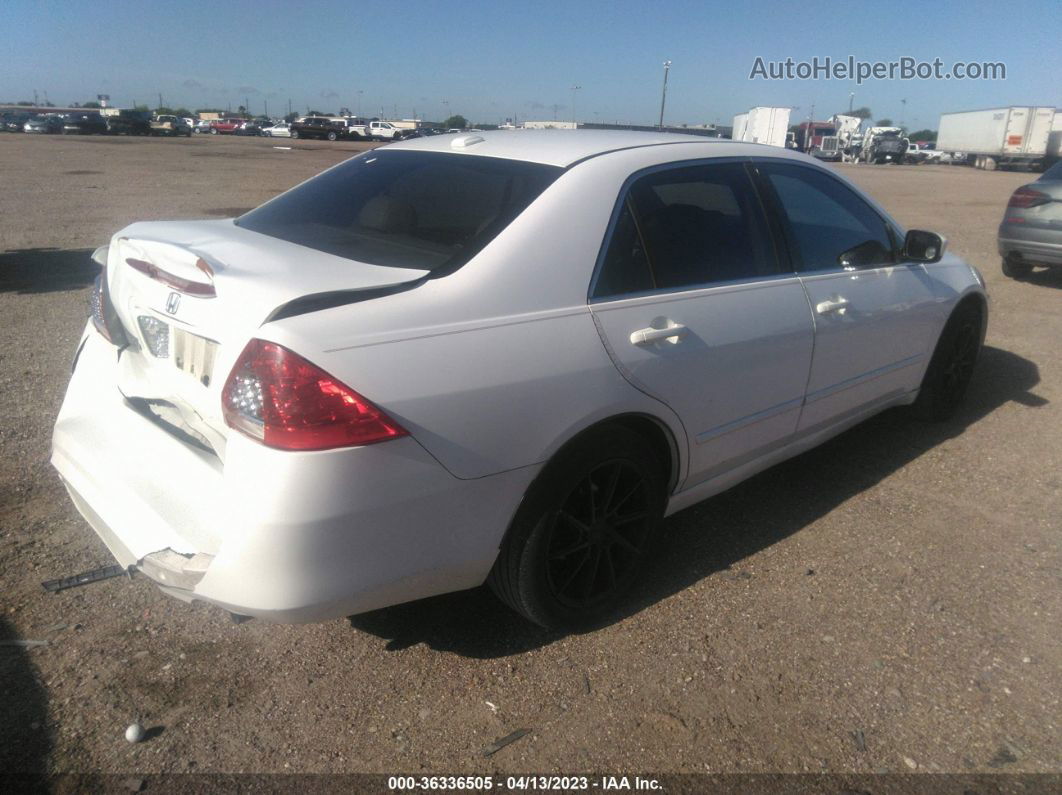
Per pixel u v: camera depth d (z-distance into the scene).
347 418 2.16
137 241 2.69
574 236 2.74
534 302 2.59
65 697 2.53
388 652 2.81
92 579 2.76
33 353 5.73
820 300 3.57
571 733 2.47
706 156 3.33
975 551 3.53
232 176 21.67
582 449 2.69
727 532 3.66
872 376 4.06
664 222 3.06
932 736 2.49
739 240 3.34
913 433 4.82
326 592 2.24
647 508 3.03
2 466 3.93
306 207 3.26
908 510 3.88
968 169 46.59
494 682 2.68
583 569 2.91
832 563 3.41
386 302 2.35
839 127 57.12
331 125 57.03
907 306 4.14
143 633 2.84
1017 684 2.72
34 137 46.84
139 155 30.28
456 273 2.51
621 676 2.72
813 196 3.78
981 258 10.87
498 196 2.84
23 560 3.20
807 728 2.51
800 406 3.62
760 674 2.74
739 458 3.43
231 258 2.62
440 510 2.38
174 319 2.48
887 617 3.06
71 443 2.93
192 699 2.55
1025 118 43.62
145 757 2.32
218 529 2.27
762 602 3.14
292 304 2.23
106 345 3.07
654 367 2.84
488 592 3.19
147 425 2.76
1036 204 8.63
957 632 2.98
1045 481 4.21
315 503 2.16
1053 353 6.44
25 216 13.02
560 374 2.57
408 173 3.22
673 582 3.26
